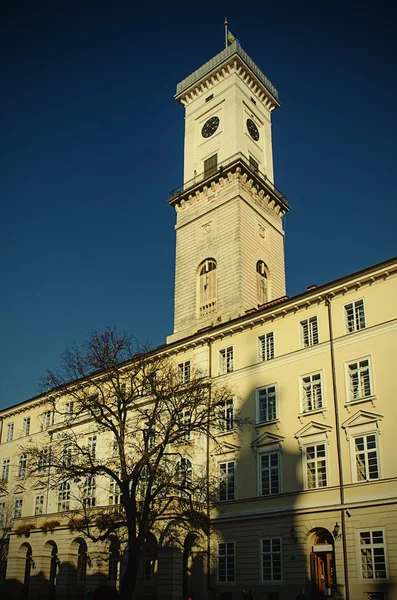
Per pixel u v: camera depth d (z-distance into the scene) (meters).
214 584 44.41
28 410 72.50
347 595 36.75
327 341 44.47
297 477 42.47
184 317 66.31
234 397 48.91
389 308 41.72
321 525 39.78
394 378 39.75
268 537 42.47
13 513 67.00
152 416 43.53
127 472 43.28
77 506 57.22
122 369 48.53
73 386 48.91
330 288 44.97
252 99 77.56
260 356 48.88
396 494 36.94
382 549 36.53
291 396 45.19
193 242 69.44
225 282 63.56
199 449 49.59
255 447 45.94
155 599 48.81
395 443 38.22
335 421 41.78
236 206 66.12
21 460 69.38
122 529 47.94
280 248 71.62
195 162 75.38
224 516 45.59
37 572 57.34
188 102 80.88
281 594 40.19
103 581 51.34
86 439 59.47
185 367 54.50
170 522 46.19
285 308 47.66
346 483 39.66
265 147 77.19
